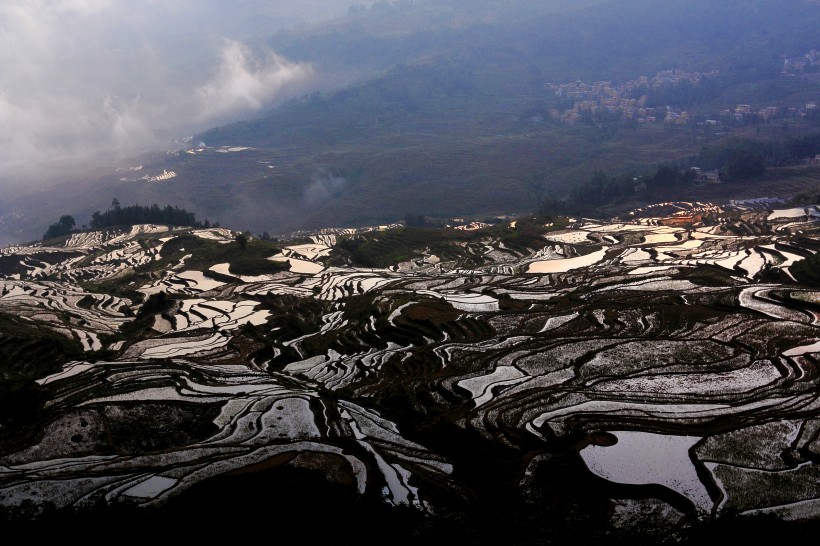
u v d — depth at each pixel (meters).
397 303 90.12
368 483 48.69
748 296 82.12
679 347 67.94
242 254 131.00
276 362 74.31
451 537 42.50
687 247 115.75
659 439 50.88
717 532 40.97
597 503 44.47
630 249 116.94
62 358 76.31
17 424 60.28
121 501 47.81
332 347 77.56
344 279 110.12
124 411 61.78
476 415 56.53
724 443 50.09
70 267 145.25
